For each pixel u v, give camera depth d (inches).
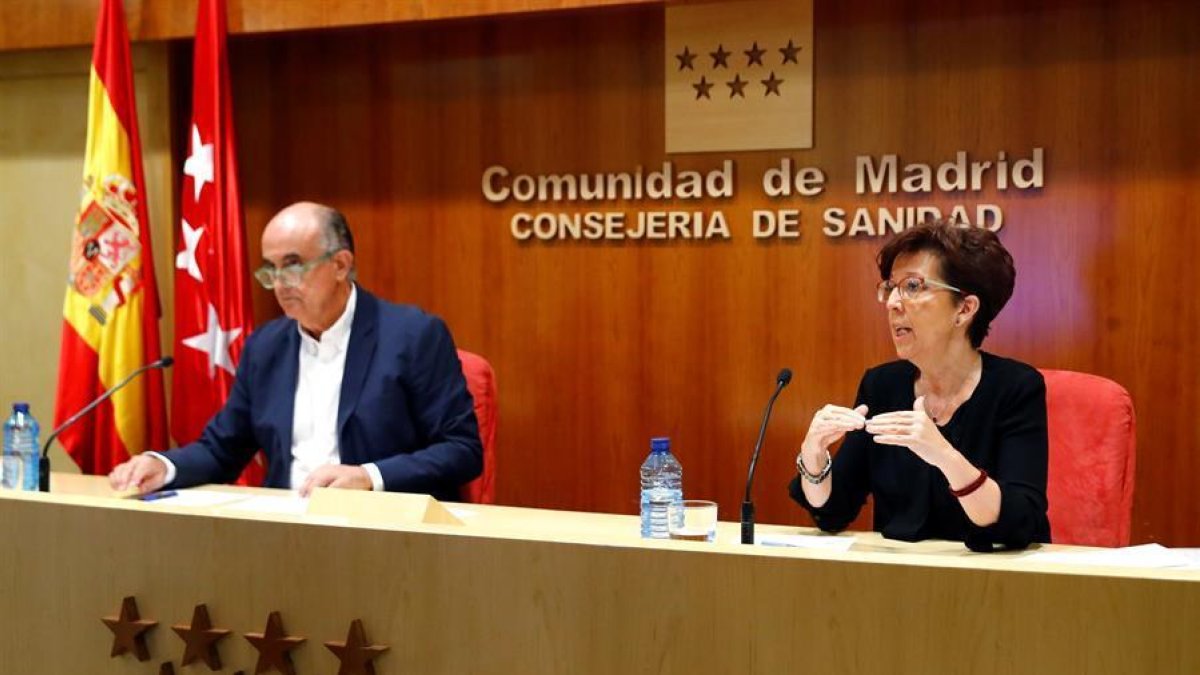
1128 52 137.5
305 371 125.0
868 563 57.0
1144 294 138.2
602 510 162.2
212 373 161.0
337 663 66.2
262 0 162.2
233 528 68.8
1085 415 102.2
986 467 94.6
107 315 163.0
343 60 171.3
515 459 166.2
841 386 150.9
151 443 166.2
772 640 58.5
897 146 146.9
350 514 90.8
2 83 180.2
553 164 162.1
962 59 143.9
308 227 120.3
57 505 73.7
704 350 156.9
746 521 91.6
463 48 165.5
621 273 160.2
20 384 182.2
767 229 152.9
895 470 98.0
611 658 61.1
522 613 62.6
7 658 75.4
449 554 64.0
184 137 174.9
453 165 167.0
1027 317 142.8
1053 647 54.6
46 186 179.3
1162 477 138.2
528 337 165.0
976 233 96.1
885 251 99.3
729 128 153.2
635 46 157.3
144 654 71.3
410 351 123.3
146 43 170.1
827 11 148.9
